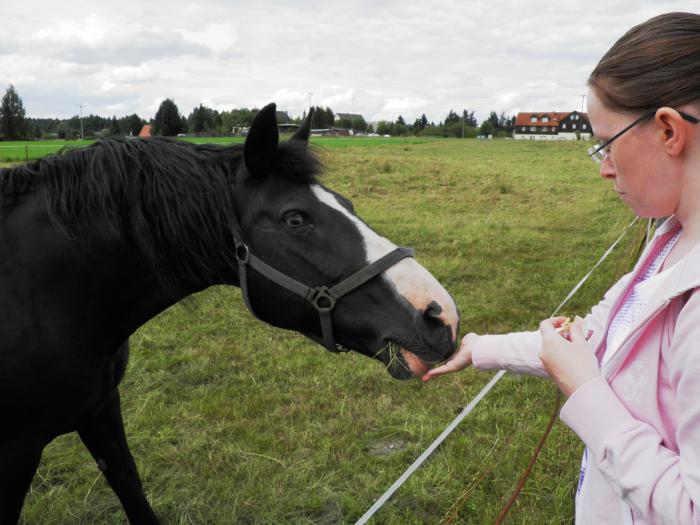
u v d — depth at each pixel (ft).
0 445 5.79
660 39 2.74
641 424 2.76
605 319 3.84
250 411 11.41
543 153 96.37
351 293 5.70
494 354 4.61
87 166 5.74
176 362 13.57
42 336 5.50
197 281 5.99
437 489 8.88
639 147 2.82
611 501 3.22
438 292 5.72
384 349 5.64
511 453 9.48
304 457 9.91
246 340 15.06
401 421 11.03
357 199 39.58
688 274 2.63
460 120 338.13
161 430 10.64
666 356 2.81
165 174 5.65
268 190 5.72
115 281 5.87
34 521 8.55
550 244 26.63
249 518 8.57
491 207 37.76
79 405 5.94
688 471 2.43
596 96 3.00
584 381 2.95
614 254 24.43
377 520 8.38
